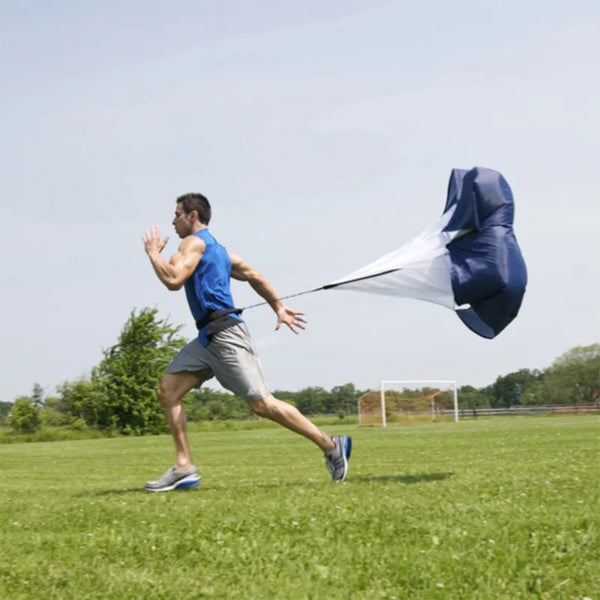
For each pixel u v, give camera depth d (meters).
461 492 6.43
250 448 18.22
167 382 7.49
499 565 3.83
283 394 101.50
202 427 54.53
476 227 7.58
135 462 14.41
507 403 118.94
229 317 7.32
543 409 63.66
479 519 4.97
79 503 6.63
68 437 54.00
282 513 5.45
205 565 4.05
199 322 7.36
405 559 3.98
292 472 10.05
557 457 10.67
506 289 7.50
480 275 7.49
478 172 7.54
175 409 7.52
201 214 7.55
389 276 7.67
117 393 56.09
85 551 4.43
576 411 62.81
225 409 68.56
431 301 7.76
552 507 5.40
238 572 3.88
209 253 7.34
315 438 7.61
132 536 4.82
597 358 91.31
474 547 4.20
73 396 56.62
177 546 4.45
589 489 6.38
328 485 7.29
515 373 119.81
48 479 10.34
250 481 8.67
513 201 7.61
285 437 26.20
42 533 5.14
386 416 51.28
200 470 10.98
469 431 23.56
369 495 6.35
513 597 3.39
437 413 51.34
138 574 3.90
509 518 4.96
